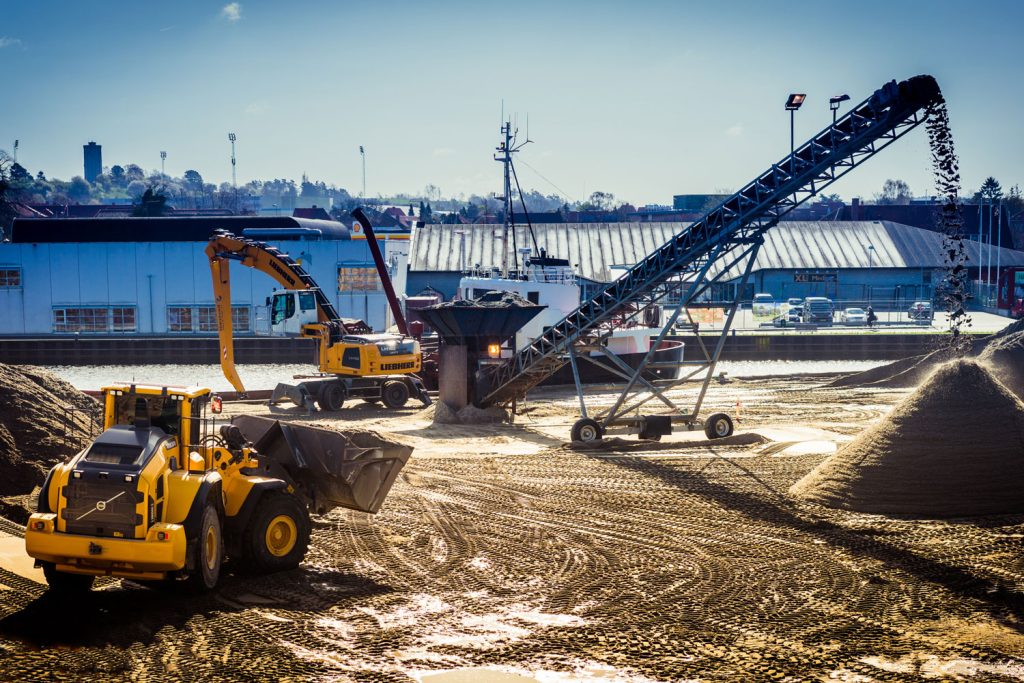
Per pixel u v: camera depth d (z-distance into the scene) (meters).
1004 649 12.28
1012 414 20.23
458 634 12.62
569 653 12.02
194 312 64.62
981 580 15.04
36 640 12.01
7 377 22.52
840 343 60.84
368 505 16.97
